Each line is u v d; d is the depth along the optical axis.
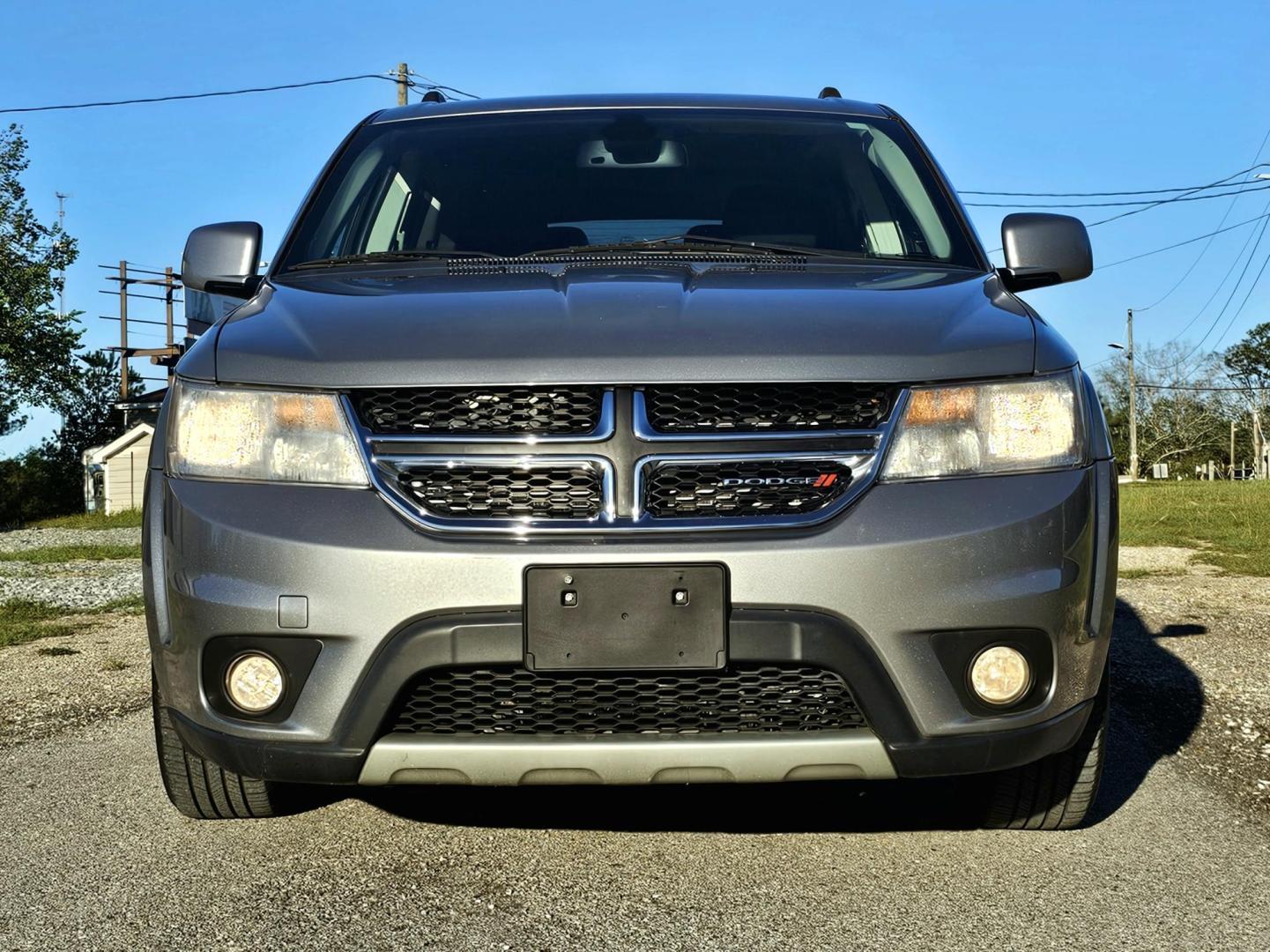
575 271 3.10
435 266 3.28
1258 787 3.46
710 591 2.42
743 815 3.21
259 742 2.50
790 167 3.77
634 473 2.48
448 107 4.16
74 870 2.84
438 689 2.49
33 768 3.79
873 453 2.52
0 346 36.62
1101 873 2.79
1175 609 7.04
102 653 6.16
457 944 2.42
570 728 2.50
